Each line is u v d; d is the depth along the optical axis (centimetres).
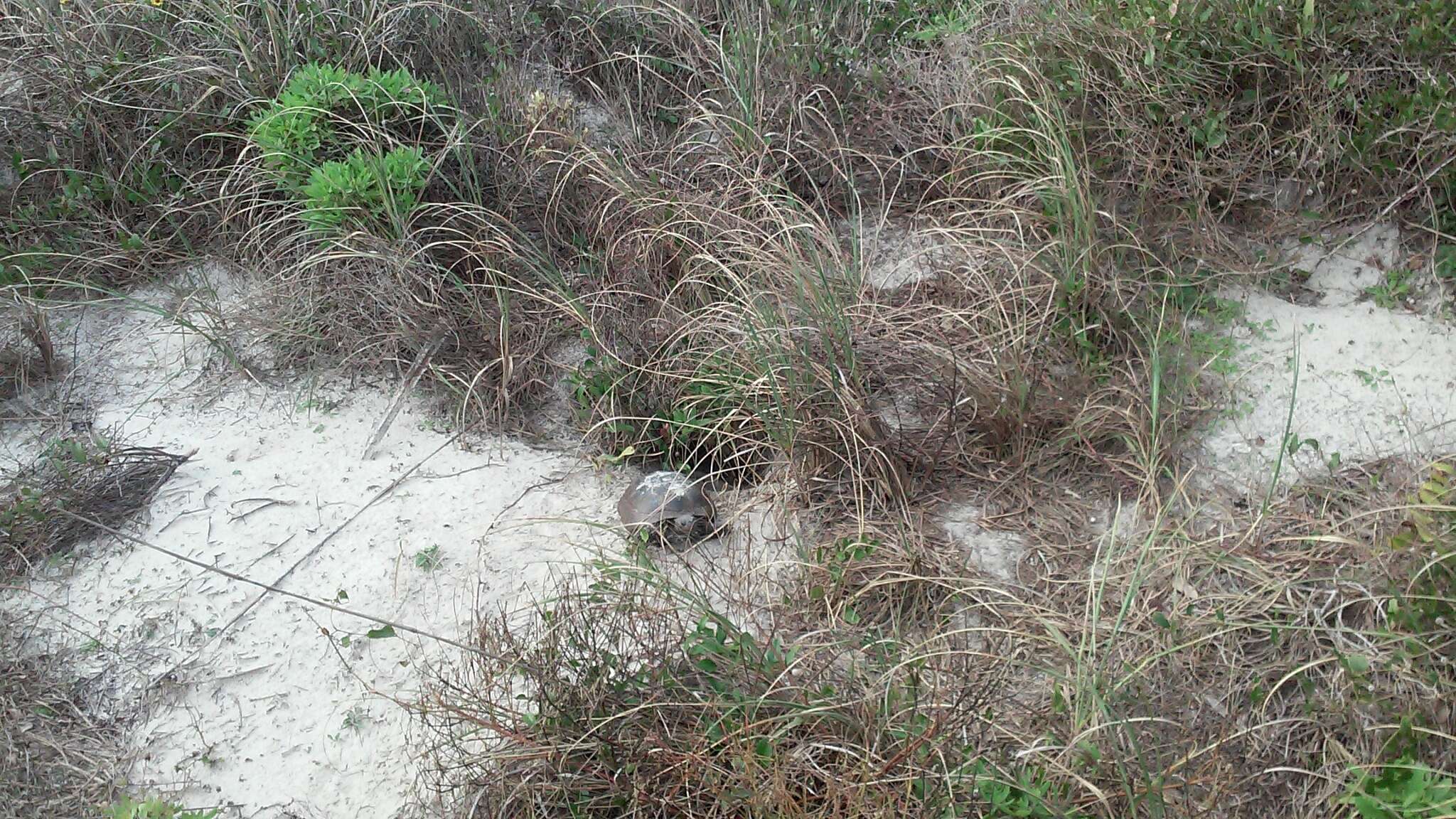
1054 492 352
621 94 482
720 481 373
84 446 383
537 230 444
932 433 364
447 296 411
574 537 356
